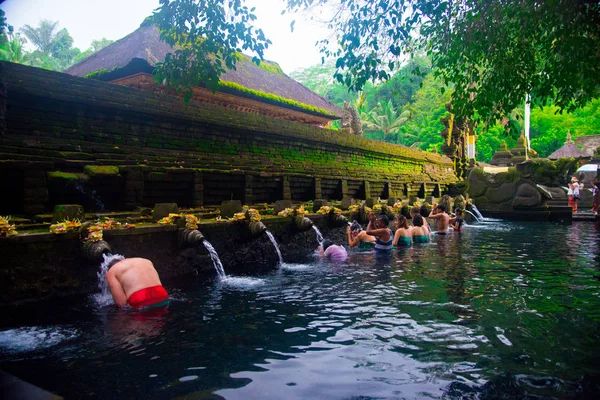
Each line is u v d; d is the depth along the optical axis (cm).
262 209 1027
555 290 543
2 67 681
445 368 305
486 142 4281
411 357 327
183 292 549
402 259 811
